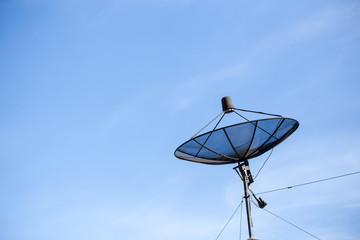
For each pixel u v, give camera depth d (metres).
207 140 11.46
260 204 11.28
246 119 11.24
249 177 11.74
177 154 11.80
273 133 11.44
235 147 11.54
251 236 10.58
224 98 11.59
